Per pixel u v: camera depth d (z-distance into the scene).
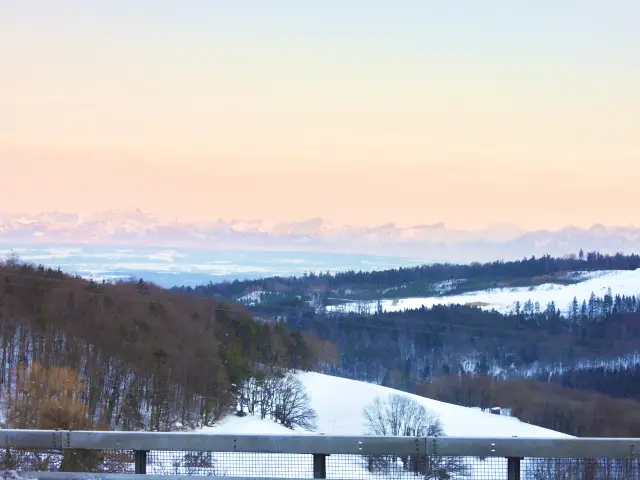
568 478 11.85
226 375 87.94
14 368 71.94
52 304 90.56
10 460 12.62
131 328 86.31
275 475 12.59
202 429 78.75
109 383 77.75
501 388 84.75
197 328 94.62
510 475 11.95
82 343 84.50
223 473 12.66
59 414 38.88
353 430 76.75
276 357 101.62
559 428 74.44
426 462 12.20
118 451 12.75
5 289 90.31
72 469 12.55
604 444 11.66
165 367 81.44
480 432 71.38
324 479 11.77
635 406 71.94
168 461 12.75
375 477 12.27
